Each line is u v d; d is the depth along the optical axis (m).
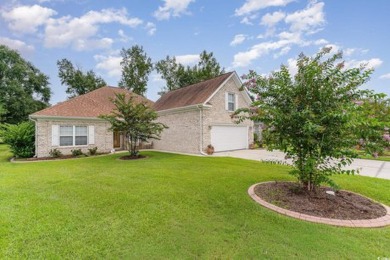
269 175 7.29
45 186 6.13
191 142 15.12
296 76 4.85
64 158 13.08
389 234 3.42
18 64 31.02
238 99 16.89
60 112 14.42
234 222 3.83
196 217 4.04
